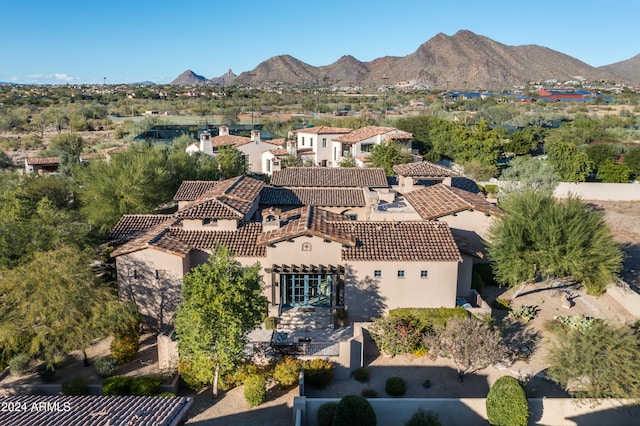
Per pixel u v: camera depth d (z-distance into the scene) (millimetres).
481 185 68312
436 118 92375
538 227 32719
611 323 28422
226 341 23594
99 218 44219
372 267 30656
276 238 30844
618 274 38312
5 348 25734
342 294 31547
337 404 22781
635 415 22406
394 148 68375
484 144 78188
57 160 77938
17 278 26422
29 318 25297
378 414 23078
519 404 21562
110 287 29672
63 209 43375
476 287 35562
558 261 31766
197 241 32594
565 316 32188
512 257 32312
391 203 44938
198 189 46375
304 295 32500
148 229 36312
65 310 25875
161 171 48000
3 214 37375
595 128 101000
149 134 91250
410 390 25641
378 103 191625
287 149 77375
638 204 65938
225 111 146750
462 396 25234
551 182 59406
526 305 34125
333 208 46594
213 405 24594
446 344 26734
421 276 30844
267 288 31969
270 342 27484
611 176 69688
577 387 23359
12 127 133375
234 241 32688
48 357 25156
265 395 25250
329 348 27688
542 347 29344
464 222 38031
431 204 40406
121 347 27719
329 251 31297
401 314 30094
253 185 44219
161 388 25141
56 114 144000
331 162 81562
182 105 171875
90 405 17688
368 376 26562
